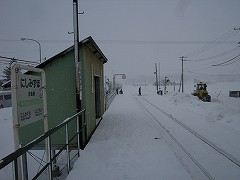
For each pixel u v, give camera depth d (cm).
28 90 451
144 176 530
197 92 3138
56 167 592
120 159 649
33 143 341
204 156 660
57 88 828
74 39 763
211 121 1228
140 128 1069
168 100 2711
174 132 974
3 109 2641
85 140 812
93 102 1017
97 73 1192
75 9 762
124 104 2316
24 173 390
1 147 1012
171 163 608
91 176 541
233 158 631
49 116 830
